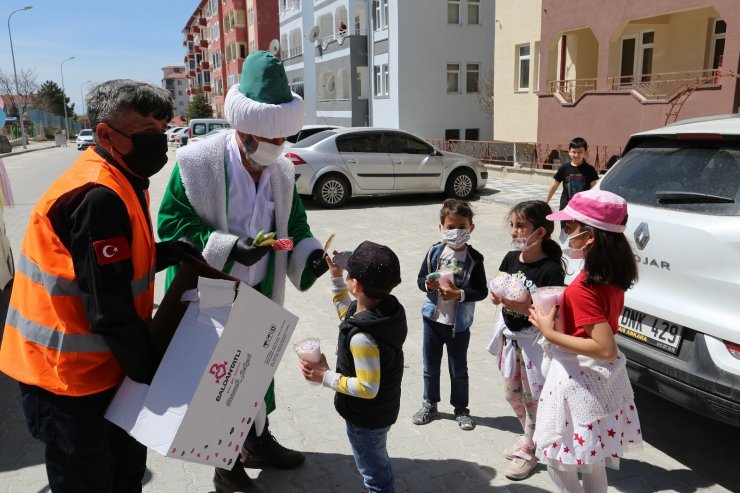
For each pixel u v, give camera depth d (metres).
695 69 15.02
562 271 2.89
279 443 3.40
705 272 2.92
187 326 2.04
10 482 3.06
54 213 1.87
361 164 11.98
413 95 24.38
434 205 12.23
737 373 2.73
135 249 2.01
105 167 1.98
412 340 4.96
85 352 1.96
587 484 2.47
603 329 2.19
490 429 3.57
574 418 2.31
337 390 2.42
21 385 2.04
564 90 16.48
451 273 3.20
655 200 3.35
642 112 13.57
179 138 34.53
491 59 25.27
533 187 14.70
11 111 54.66
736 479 3.06
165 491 3.00
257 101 2.51
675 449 3.35
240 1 50.81
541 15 16.94
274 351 2.23
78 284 1.87
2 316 5.71
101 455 2.11
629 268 2.20
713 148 3.26
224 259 2.58
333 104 30.44
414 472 3.15
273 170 2.86
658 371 3.06
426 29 24.00
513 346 3.01
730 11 11.62
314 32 30.64
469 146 19.61
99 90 2.00
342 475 3.14
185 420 1.96
